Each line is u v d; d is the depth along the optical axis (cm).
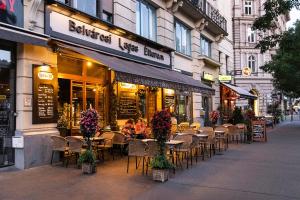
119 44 1403
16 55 958
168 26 1936
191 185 792
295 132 2503
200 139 1205
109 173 907
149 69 1465
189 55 2298
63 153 1032
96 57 1082
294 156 1253
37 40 951
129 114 1560
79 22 1164
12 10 914
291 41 1820
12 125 951
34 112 972
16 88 954
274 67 3094
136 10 1670
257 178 869
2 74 933
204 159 1175
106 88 1427
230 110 3033
